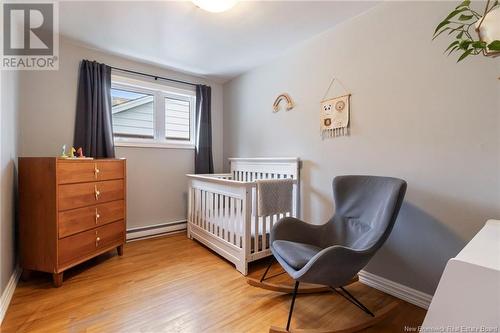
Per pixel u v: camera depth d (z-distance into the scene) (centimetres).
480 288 71
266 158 285
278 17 206
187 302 170
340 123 218
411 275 175
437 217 163
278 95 286
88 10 197
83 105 260
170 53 278
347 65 213
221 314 157
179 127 351
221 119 387
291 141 270
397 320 155
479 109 146
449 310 74
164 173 331
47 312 158
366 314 158
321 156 237
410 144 175
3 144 164
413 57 172
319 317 155
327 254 127
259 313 158
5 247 167
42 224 190
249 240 214
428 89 166
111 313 157
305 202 251
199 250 271
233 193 227
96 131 266
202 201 286
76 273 213
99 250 227
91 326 145
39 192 190
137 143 306
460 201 154
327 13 201
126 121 307
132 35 237
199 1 175
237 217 222
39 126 241
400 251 180
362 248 141
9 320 149
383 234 141
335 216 189
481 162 146
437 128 163
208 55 283
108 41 250
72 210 200
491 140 142
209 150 359
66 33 235
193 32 231
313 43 242
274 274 213
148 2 185
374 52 194
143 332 140
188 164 353
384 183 165
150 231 318
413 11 172
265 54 280
